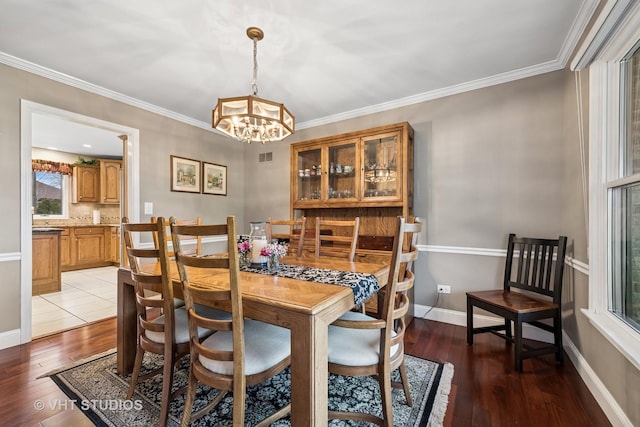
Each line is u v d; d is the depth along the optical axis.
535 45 2.09
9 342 2.26
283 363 1.29
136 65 2.37
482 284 2.64
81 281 4.50
